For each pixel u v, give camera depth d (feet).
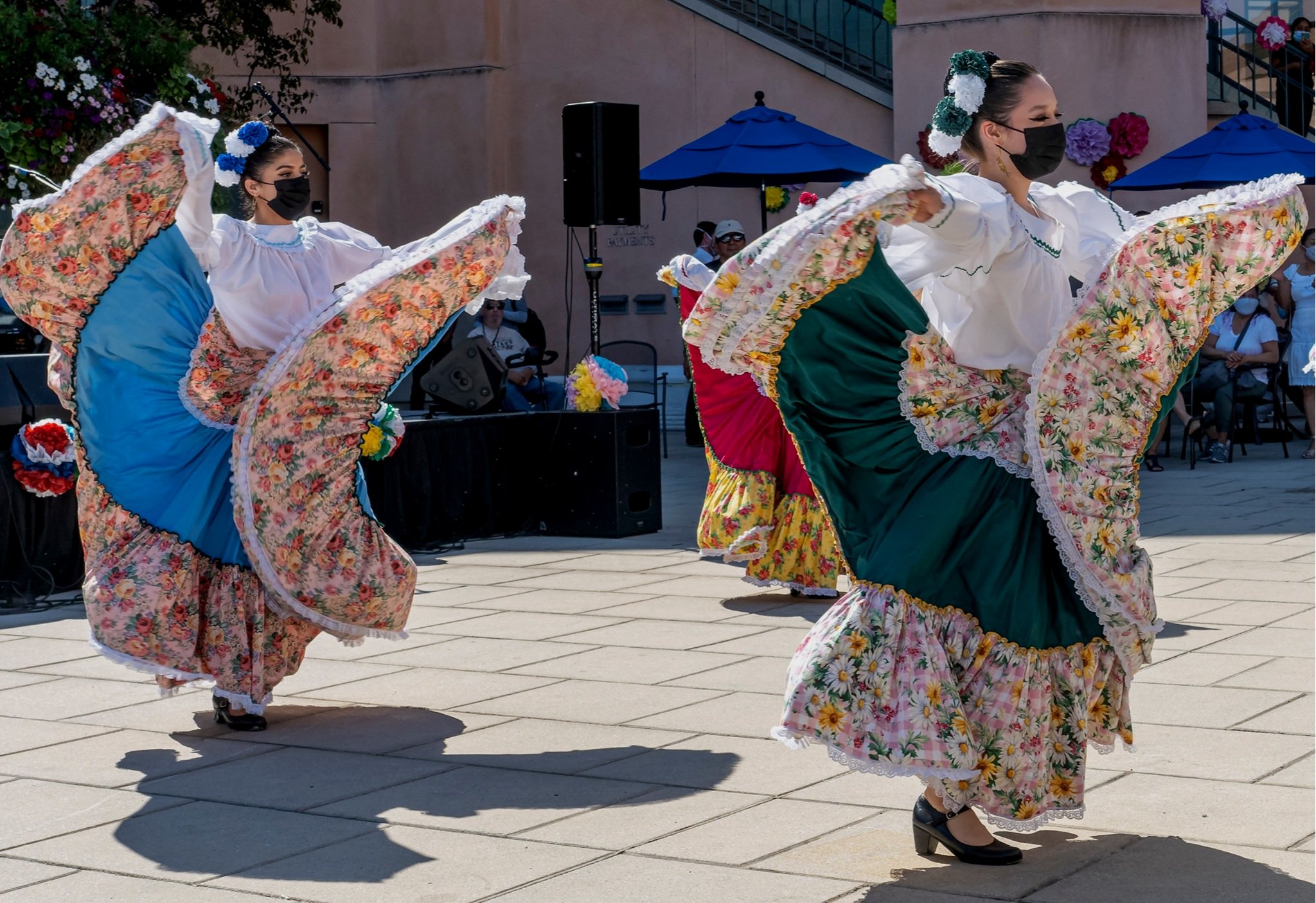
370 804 12.85
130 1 35.35
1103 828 11.64
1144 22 49.37
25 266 14.61
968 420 10.91
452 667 18.08
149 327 15.12
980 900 10.23
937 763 10.36
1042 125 11.02
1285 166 39.45
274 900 10.65
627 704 15.96
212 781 13.70
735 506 21.72
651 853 11.36
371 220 56.90
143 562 15.12
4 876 11.29
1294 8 54.70
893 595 10.63
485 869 11.12
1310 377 38.40
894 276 10.55
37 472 22.40
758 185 39.50
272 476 15.14
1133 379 10.96
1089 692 11.05
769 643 18.85
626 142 31.01
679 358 53.88
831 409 10.96
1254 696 15.33
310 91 54.19
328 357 15.24
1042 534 10.83
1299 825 11.53
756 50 53.06
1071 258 11.42
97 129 28.09
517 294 16.72
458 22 54.65
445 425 27.91
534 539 28.84
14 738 15.31
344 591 15.66
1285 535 26.45
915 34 49.98
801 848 11.39
